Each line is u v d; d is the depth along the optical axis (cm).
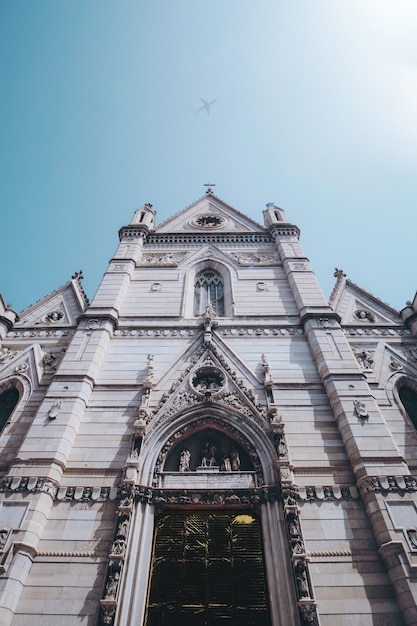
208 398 1942
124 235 3328
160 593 1387
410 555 1344
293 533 1413
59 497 1569
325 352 2142
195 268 3045
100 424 1853
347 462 1688
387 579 1352
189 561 1471
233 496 1587
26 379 2150
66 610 1274
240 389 1988
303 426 1836
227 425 1856
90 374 2038
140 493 1570
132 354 2244
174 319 2495
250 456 1744
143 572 1387
